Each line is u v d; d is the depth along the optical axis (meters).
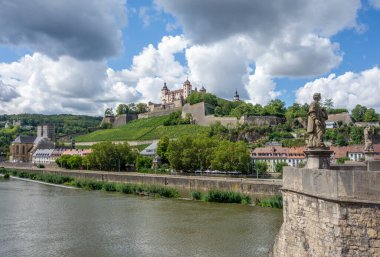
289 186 23.56
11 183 162.00
